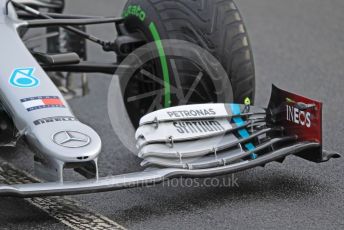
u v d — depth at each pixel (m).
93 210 14.02
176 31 15.57
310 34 26.45
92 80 22.27
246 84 15.44
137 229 13.25
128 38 16.48
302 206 14.11
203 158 13.95
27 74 14.42
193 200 14.38
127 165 16.34
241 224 13.41
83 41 20.69
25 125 13.61
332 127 18.56
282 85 21.92
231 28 15.53
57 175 12.96
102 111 19.86
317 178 15.39
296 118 14.37
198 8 15.64
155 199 14.45
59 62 15.58
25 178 15.81
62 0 20.53
